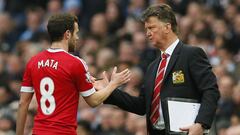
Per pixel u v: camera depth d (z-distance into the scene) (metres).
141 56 41.88
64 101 23.33
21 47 50.31
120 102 25.02
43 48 48.94
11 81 47.16
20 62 48.56
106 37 49.12
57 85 23.36
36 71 23.64
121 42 47.19
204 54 23.88
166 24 23.98
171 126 23.59
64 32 23.56
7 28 54.97
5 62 50.62
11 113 41.56
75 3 52.91
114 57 43.31
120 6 50.53
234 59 42.97
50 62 23.48
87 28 52.69
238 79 40.44
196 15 45.31
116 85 23.95
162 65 24.23
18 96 46.03
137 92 38.62
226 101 37.81
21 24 55.81
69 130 23.28
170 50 24.09
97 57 44.50
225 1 47.59
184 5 47.03
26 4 57.62
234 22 45.44
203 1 48.00
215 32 44.50
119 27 49.81
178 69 23.83
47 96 23.42
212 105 23.17
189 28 43.94
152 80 24.44
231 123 36.34
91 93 23.59
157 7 24.12
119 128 37.81
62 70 23.33
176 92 23.80
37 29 52.84
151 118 24.36
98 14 51.78
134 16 48.06
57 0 54.84
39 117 23.53
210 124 23.08
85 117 38.53
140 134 35.50
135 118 36.94
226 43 44.25
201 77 23.52
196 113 23.64
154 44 24.20
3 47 52.81
